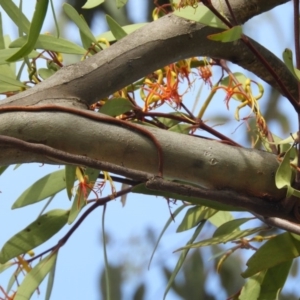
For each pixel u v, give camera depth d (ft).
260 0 5.57
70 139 5.31
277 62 5.65
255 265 5.75
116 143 5.34
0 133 5.27
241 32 5.19
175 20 5.50
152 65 5.48
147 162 5.37
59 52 5.74
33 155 5.32
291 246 5.76
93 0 5.85
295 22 5.33
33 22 5.29
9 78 5.75
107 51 5.45
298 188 5.41
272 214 5.44
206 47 5.54
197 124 5.77
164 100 5.76
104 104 5.63
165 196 5.75
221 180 5.42
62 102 5.36
